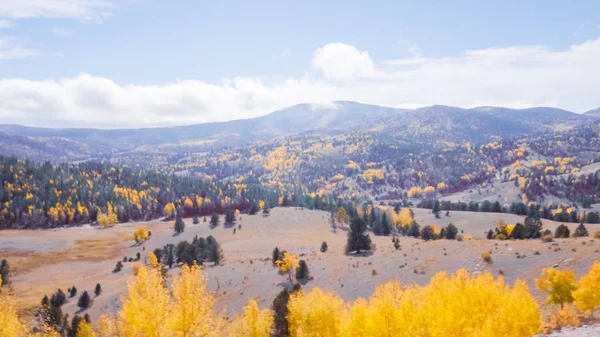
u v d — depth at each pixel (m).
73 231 198.75
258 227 184.62
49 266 133.00
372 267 66.00
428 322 27.22
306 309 34.81
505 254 54.09
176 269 93.50
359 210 197.50
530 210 171.75
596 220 155.25
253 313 39.47
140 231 172.62
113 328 23.56
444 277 29.58
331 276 66.94
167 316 20.91
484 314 26.25
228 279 77.25
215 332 21.73
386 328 27.95
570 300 30.81
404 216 166.25
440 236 109.44
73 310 79.81
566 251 49.53
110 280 106.19
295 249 127.94
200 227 192.88
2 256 143.88
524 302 25.44
